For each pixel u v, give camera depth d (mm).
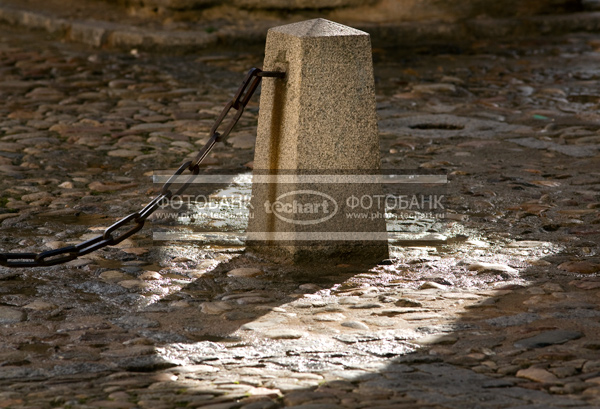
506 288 10227
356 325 9109
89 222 12930
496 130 18891
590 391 7289
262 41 28797
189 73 24844
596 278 10516
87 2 32688
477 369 7883
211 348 8500
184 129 18828
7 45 28328
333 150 10820
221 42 28312
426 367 7973
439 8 31422
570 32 31922
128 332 8922
